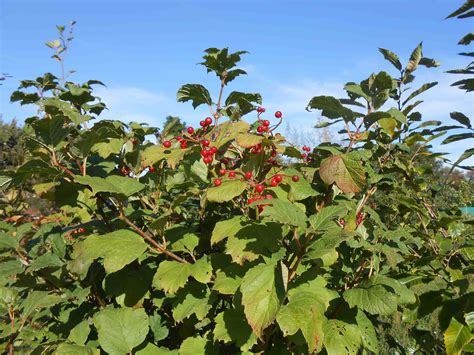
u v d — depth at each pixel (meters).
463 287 2.79
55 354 2.50
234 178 2.60
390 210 3.88
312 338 1.96
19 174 2.42
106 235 2.47
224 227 2.40
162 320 2.98
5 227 3.51
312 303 2.08
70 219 3.83
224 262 2.64
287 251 2.65
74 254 2.72
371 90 3.22
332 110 2.98
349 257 3.01
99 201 2.88
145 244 2.44
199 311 2.51
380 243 2.82
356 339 2.38
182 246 2.66
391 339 4.05
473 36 2.76
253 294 2.10
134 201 3.50
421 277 3.04
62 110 3.00
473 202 3.66
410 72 3.72
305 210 2.76
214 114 3.19
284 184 2.74
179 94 3.17
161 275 2.39
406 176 3.54
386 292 2.33
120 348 2.54
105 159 3.25
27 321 3.52
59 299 2.71
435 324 4.82
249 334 2.33
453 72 2.95
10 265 2.99
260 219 2.51
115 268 2.24
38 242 3.28
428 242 3.45
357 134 3.02
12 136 12.04
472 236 3.30
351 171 2.49
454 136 2.96
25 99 4.00
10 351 3.45
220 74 3.29
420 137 3.48
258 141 2.51
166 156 2.68
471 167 2.96
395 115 2.96
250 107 3.34
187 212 3.53
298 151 2.86
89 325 2.93
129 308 2.67
